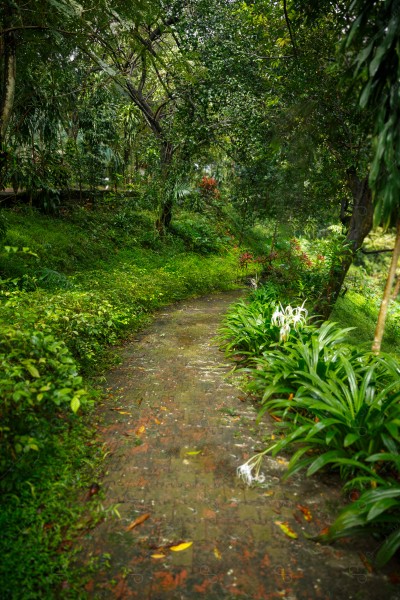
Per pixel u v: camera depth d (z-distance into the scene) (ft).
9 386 8.34
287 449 9.62
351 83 10.25
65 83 30.04
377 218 9.43
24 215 31.50
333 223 34.06
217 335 19.58
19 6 17.83
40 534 6.79
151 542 6.81
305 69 20.30
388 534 7.05
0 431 7.69
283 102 23.90
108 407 11.70
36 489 7.85
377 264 59.72
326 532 6.95
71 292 18.94
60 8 16.74
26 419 8.63
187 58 27.09
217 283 35.04
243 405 12.07
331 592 6.00
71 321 14.38
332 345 13.61
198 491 8.11
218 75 28.68
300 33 21.21
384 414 8.58
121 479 8.42
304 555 6.65
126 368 14.92
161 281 28.63
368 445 8.43
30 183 31.45
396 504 6.48
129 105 38.47
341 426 8.81
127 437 10.06
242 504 7.78
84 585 6.03
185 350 17.19
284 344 13.32
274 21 24.14
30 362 9.37
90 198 41.39
